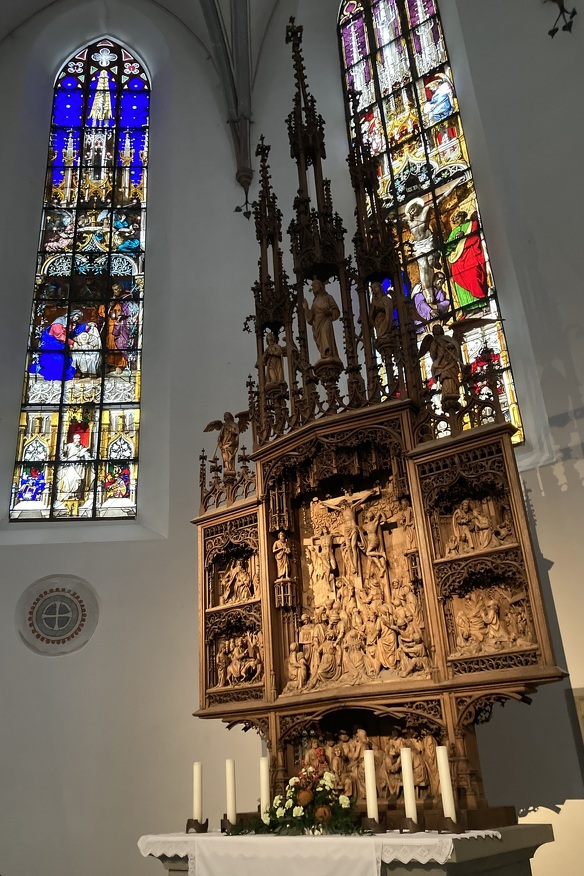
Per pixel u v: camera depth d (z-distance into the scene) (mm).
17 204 15703
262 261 10258
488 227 12641
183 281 14812
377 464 8414
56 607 12273
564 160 11516
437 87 14805
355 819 6797
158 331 14805
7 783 11156
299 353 9250
